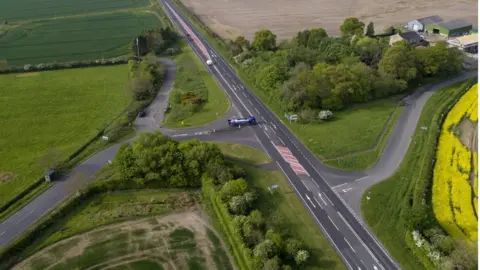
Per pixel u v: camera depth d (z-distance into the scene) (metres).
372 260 78.00
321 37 175.00
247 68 159.50
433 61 151.12
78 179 101.44
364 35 194.00
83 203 94.50
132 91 141.12
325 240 82.81
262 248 75.44
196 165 97.38
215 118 130.12
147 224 88.75
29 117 130.50
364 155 109.62
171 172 97.56
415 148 111.62
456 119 126.38
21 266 78.62
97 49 193.25
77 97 143.62
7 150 113.31
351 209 90.69
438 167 103.00
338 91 130.88
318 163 107.00
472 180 99.12
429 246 75.56
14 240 83.12
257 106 136.75
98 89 149.75
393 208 90.31
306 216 89.25
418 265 76.31
